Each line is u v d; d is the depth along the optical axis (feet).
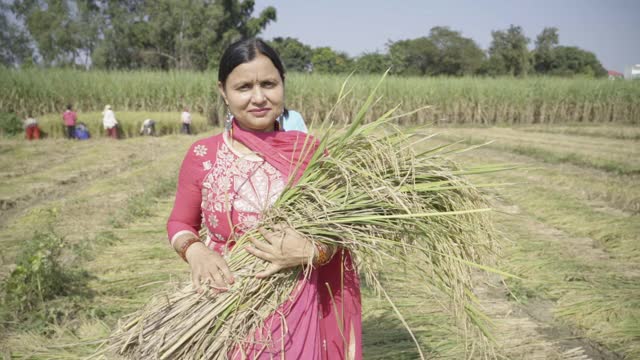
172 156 43.80
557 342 11.47
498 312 12.92
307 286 5.78
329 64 158.51
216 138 6.15
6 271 16.33
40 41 160.66
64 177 33.53
